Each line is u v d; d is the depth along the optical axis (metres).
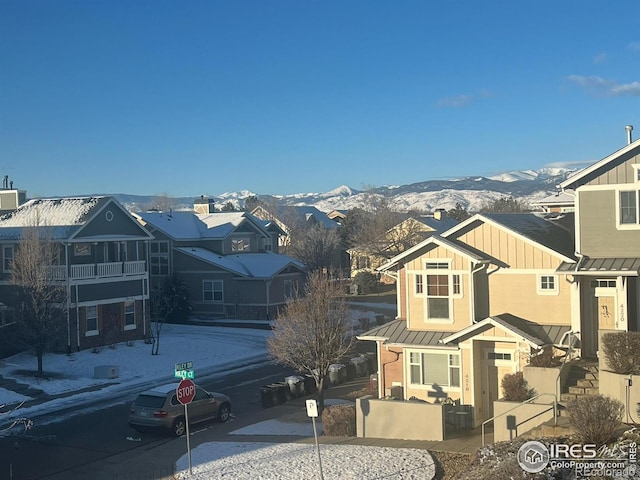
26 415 29.20
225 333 50.22
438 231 77.62
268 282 56.25
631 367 20.47
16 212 46.94
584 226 24.39
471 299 25.59
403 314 27.80
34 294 36.53
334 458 20.08
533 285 25.17
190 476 19.77
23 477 21.05
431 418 21.92
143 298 47.06
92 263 44.25
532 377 21.92
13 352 41.34
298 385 30.75
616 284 24.12
